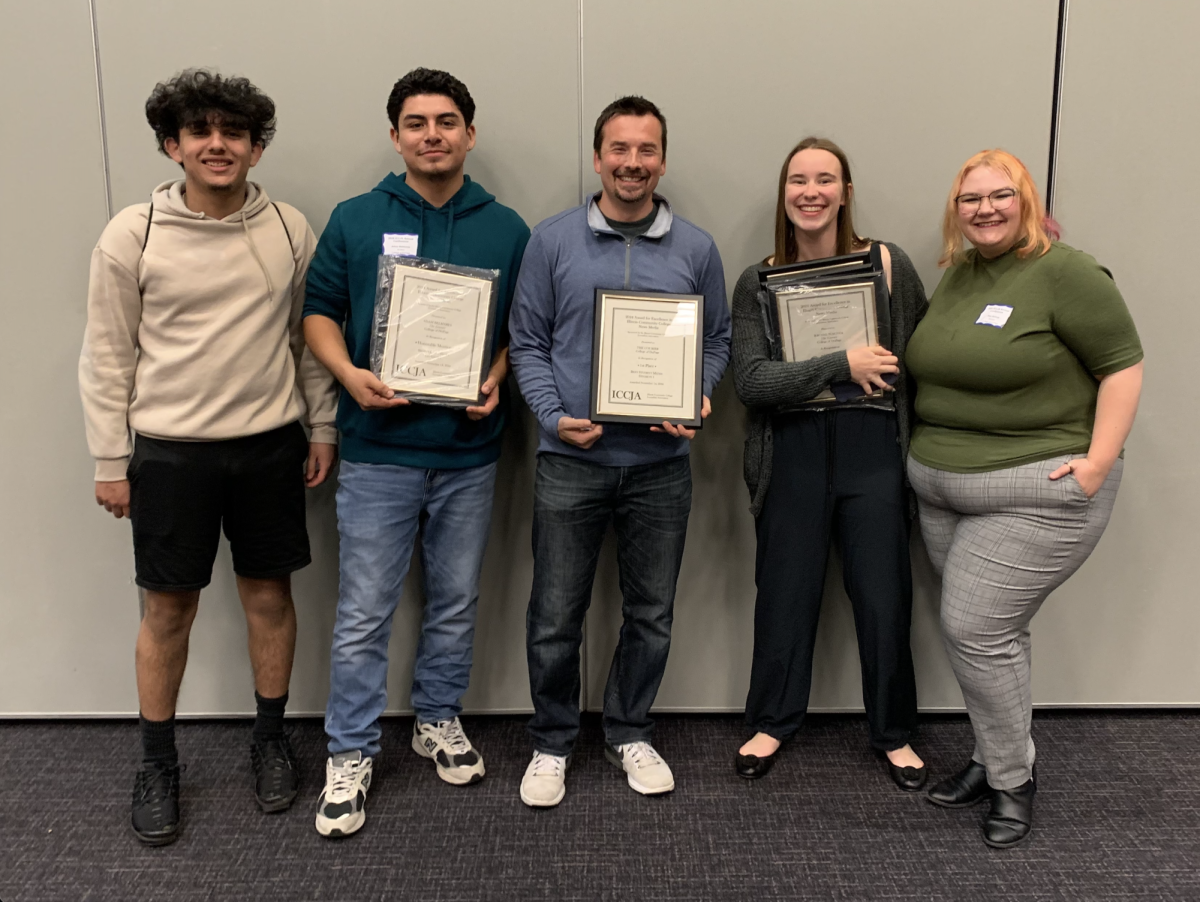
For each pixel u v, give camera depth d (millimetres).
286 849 1644
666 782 1799
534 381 1678
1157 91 1880
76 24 1857
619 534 1812
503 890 1529
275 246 1677
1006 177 1519
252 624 1791
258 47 1877
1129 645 2102
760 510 1865
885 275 1732
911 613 1965
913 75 1893
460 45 1884
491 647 2113
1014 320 1532
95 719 2137
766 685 1895
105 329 1576
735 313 1820
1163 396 1990
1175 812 1734
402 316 1666
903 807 1762
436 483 1778
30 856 1623
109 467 1609
